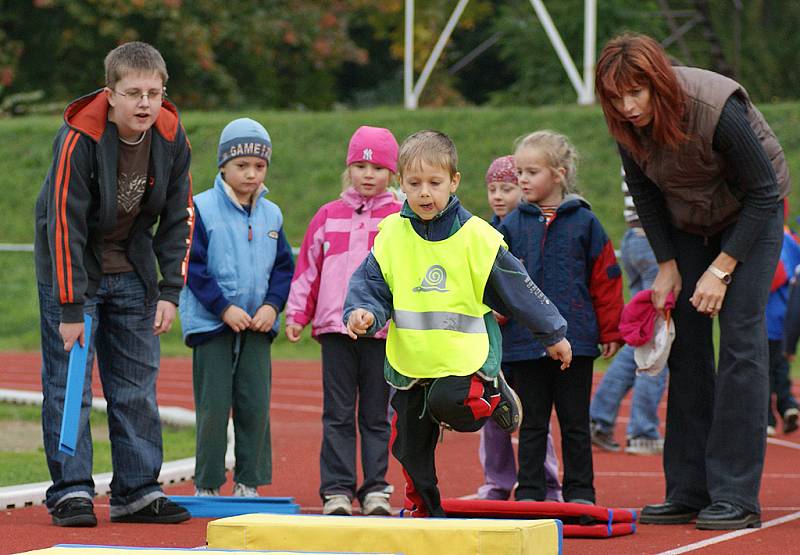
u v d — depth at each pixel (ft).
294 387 117.29
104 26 286.66
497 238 40.19
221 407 55.11
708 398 49.96
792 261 84.58
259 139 55.98
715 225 48.47
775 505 54.03
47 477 61.52
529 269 51.90
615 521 46.32
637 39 46.14
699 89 46.32
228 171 56.24
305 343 156.25
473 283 40.14
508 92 300.20
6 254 186.19
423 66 323.57
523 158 52.29
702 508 49.70
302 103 330.13
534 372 51.26
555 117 201.26
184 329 55.42
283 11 309.22
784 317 84.07
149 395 50.21
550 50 295.69
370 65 383.86
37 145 213.87
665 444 50.55
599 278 51.80
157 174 48.29
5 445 76.02
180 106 296.92
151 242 50.21
